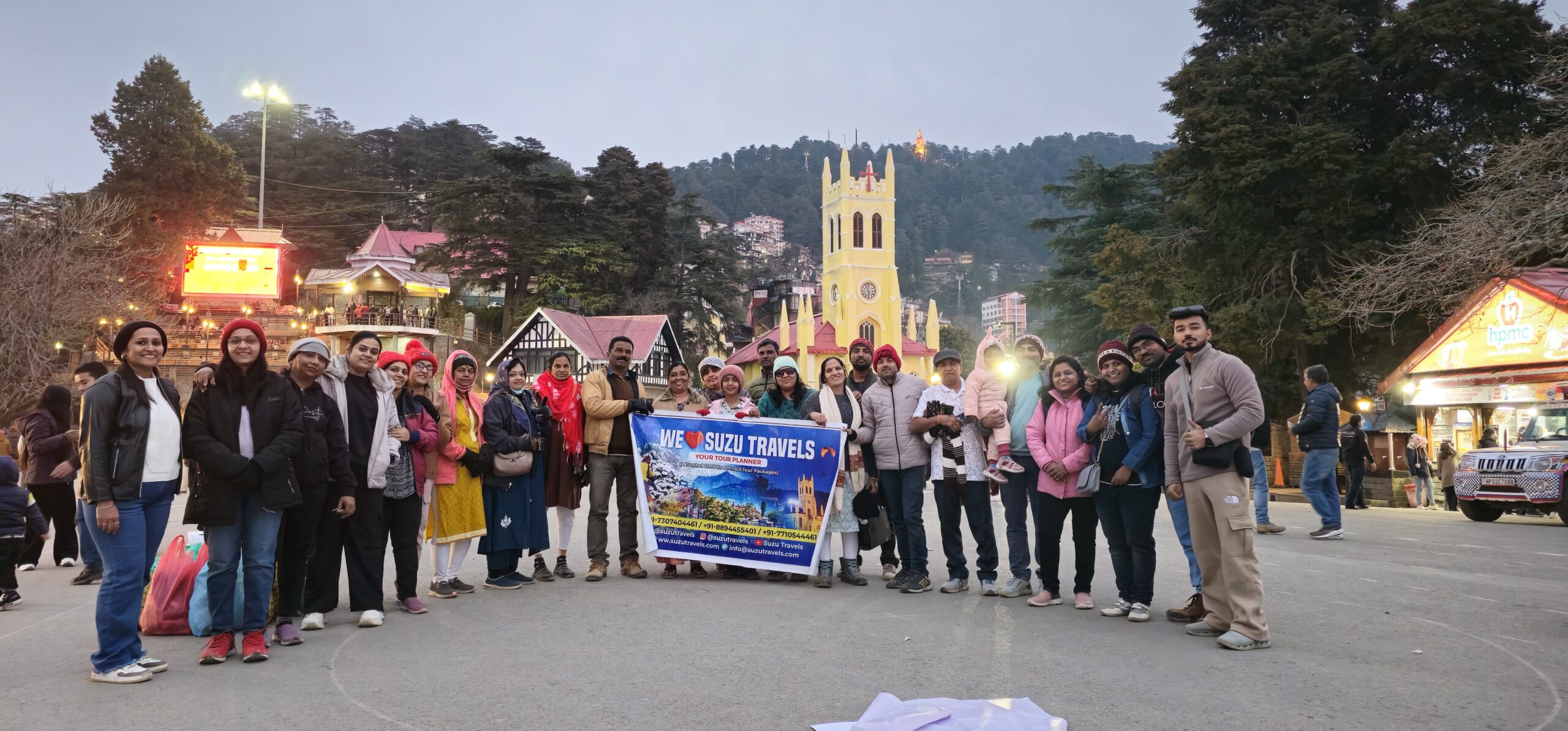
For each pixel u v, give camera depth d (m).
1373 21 32.91
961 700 4.40
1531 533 12.98
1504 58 29.83
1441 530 13.52
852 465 8.52
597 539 8.75
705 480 8.76
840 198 86.50
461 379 7.89
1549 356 20.11
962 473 7.90
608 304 60.44
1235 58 33.19
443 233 84.44
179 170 56.06
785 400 9.15
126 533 5.20
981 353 7.96
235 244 51.84
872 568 9.91
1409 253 17.53
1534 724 4.27
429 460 7.61
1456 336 22.67
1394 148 29.62
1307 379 12.30
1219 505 5.96
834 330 88.06
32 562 9.99
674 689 4.89
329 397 6.39
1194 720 4.33
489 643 5.98
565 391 8.88
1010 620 6.75
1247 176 30.98
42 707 4.66
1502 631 6.30
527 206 61.41
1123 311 34.41
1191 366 6.33
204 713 4.53
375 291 54.47
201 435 5.48
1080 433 7.07
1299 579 8.50
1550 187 15.27
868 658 5.54
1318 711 4.46
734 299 74.12
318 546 6.59
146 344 5.29
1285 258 31.72
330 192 84.38
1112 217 51.66
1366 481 21.67
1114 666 5.35
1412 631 6.30
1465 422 23.19
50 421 10.23
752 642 5.98
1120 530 6.93
